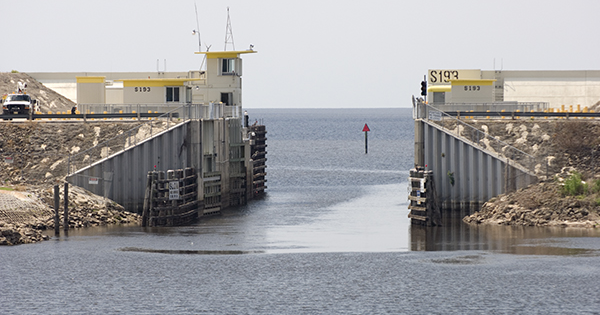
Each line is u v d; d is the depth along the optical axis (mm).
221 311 132250
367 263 162125
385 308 132875
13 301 137500
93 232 193750
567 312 129500
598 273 150625
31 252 171125
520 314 128875
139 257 167625
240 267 159375
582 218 195125
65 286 146000
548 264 158125
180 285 146750
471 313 129875
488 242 180250
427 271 154875
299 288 144250
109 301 137500
